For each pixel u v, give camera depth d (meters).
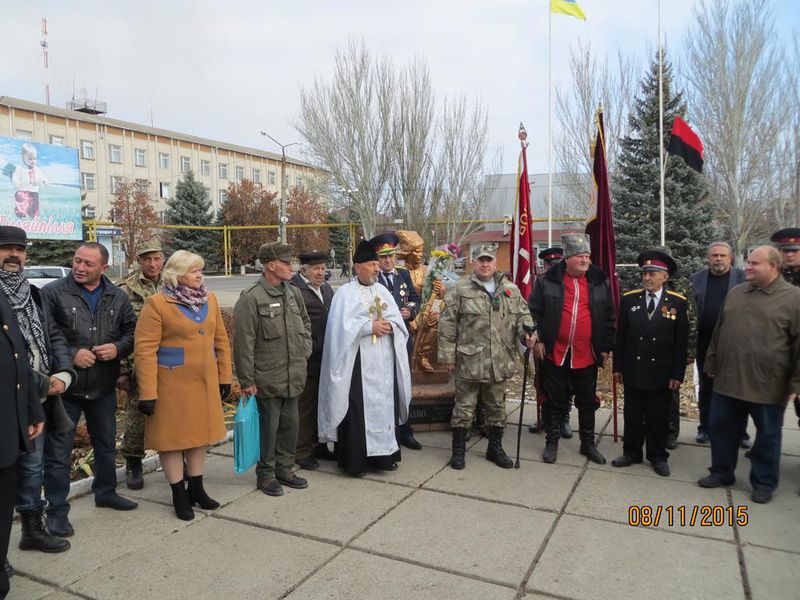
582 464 5.09
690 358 4.97
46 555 3.47
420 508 4.14
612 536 3.71
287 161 64.50
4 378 2.86
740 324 4.34
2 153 15.55
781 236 5.28
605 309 5.14
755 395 4.25
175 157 53.44
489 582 3.17
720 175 20.75
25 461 3.44
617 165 18.86
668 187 15.48
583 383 5.16
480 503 4.23
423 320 6.15
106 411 4.02
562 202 30.64
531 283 6.46
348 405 4.71
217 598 3.03
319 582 3.17
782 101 20.78
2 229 3.16
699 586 3.14
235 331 4.29
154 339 3.82
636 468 4.99
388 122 28.70
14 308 3.12
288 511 4.09
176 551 3.52
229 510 4.11
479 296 4.92
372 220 29.56
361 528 3.82
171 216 45.62
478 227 32.56
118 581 3.20
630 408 5.00
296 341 4.46
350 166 29.00
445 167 29.69
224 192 55.34
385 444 4.79
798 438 5.82
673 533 3.76
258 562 3.39
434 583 3.16
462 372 4.92
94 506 4.18
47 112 43.78
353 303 4.77
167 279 3.93
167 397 3.87
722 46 20.16
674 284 5.19
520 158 6.41
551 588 3.12
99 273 3.93
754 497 4.27
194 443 3.92
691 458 5.24
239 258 48.34
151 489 4.54
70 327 3.76
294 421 4.58
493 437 5.08
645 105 16.59
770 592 3.08
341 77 28.45
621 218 16.05
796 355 4.14
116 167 48.81
